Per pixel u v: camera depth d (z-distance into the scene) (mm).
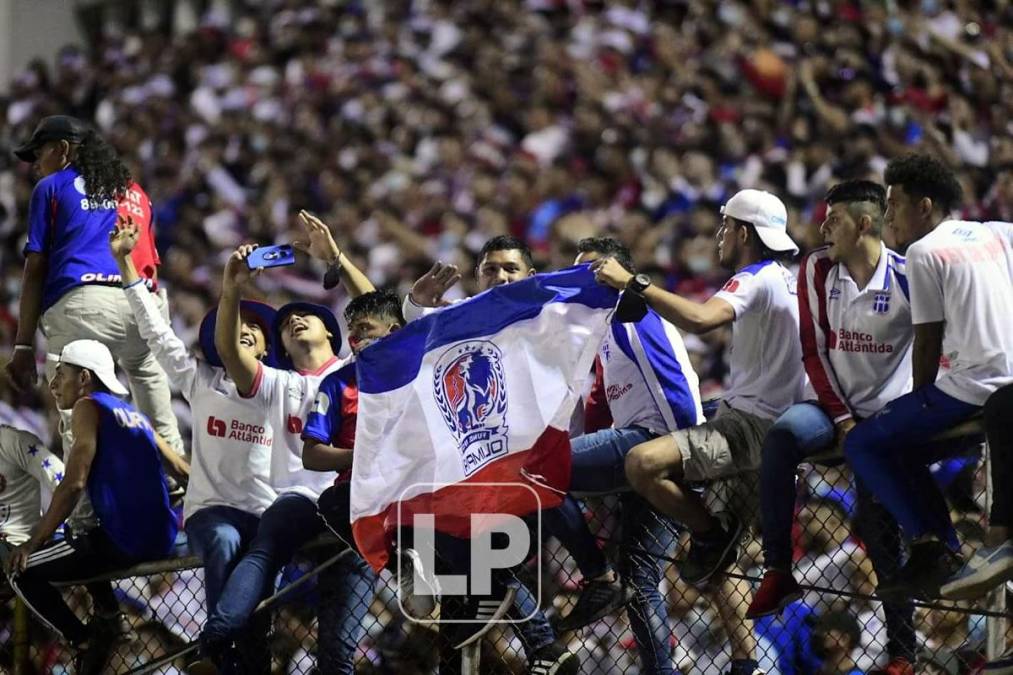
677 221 37812
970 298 18203
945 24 41344
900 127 38031
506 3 54969
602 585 19594
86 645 22859
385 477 19594
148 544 22266
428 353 19766
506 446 19234
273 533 20578
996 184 34500
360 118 52281
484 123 49469
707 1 47250
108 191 24188
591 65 48281
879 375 19250
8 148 62938
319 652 21016
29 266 23922
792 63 42812
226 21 65312
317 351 22172
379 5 59906
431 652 21672
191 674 20766
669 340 20625
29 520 23625
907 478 18422
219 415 21516
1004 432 17453
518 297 19516
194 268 48031
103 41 66625
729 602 20547
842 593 18844
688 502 19391
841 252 19344
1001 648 19016
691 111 43125
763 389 19906
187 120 58062
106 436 22125
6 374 24047
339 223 47312
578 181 43031
